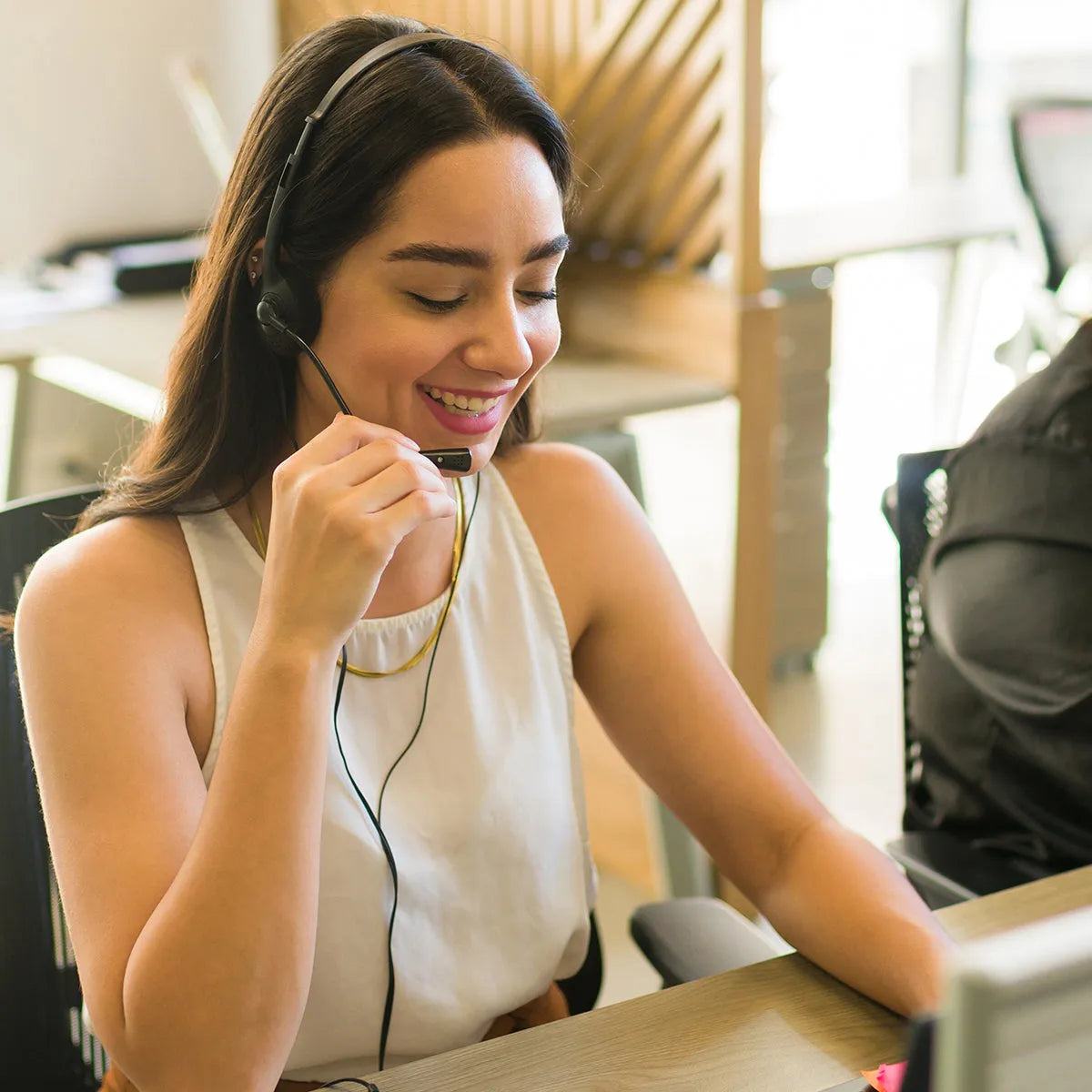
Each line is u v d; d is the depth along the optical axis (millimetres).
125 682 951
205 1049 841
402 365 933
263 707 871
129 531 1014
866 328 4926
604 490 1200
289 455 1058
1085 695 1194
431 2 2775
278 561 890
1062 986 435
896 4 4480
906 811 1365
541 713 1111
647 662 1171
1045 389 1256
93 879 897
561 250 955
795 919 1019
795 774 1146
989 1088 437
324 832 991
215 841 857
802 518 3008
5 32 3281
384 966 1013
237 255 991
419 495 887
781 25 4312
